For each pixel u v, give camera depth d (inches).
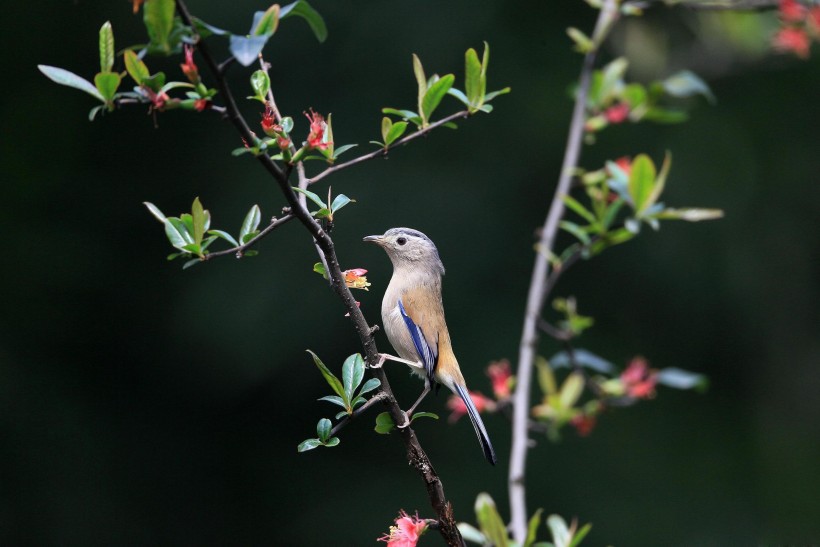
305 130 559.8
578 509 593.6
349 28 572.4
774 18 378.6
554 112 600.7
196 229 172.1
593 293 631.2
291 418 585.6
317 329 559.2
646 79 434.6
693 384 311.0
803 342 650.2
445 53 580.4
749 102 662.5
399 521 185.9
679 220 642.2
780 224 656.4
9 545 538.9
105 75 159.8
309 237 558.6
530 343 298.5
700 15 396.8
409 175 578.9
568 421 318.0
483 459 588.1
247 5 532.1
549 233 311.6
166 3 150.2
